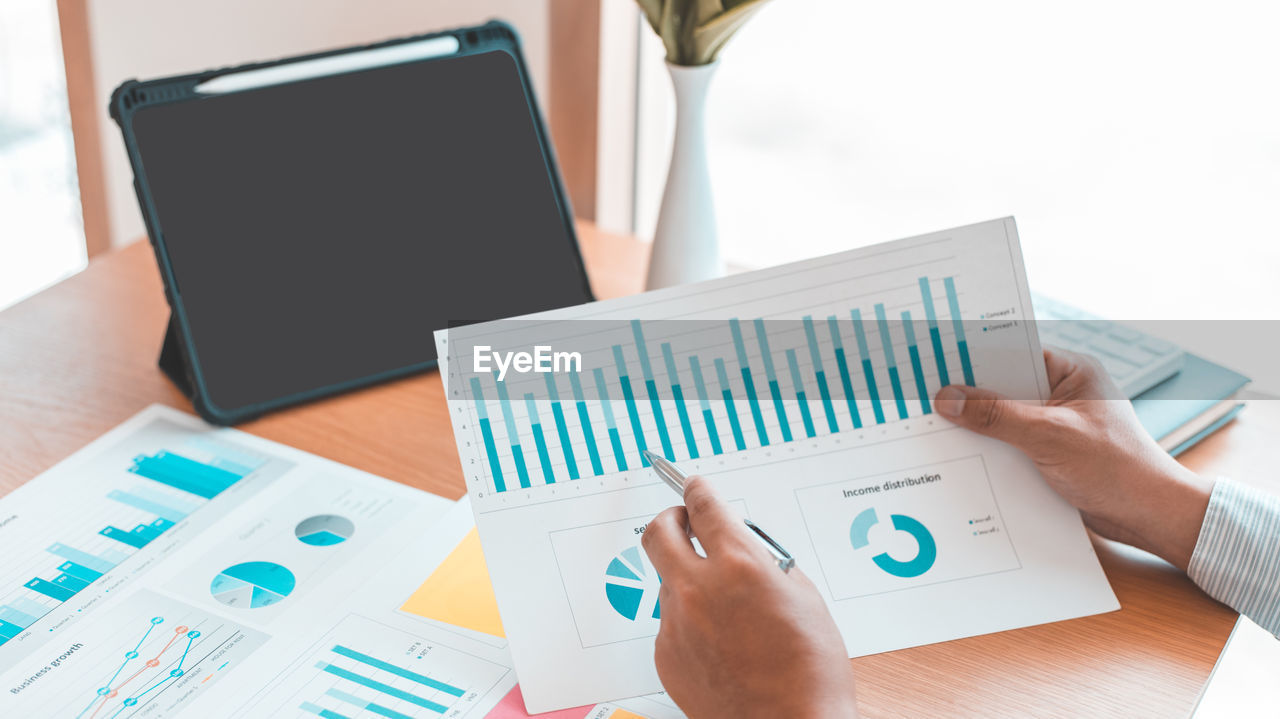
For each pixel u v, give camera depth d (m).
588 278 0.94
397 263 0.87
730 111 1.26
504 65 0.92
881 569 0.64
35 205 1.78
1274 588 0.63
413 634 0.62
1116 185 1.10
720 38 0.82
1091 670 0.60
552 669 0.59
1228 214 1.06
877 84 1.17
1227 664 1.30
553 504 0.63
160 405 0.83
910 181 1.20
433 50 0.89
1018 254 0.67
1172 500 0.65
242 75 0.84
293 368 0.83
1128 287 1.13
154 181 0.81
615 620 0.61
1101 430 0.65
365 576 0.67
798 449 0.65
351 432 0.81
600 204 1.22
